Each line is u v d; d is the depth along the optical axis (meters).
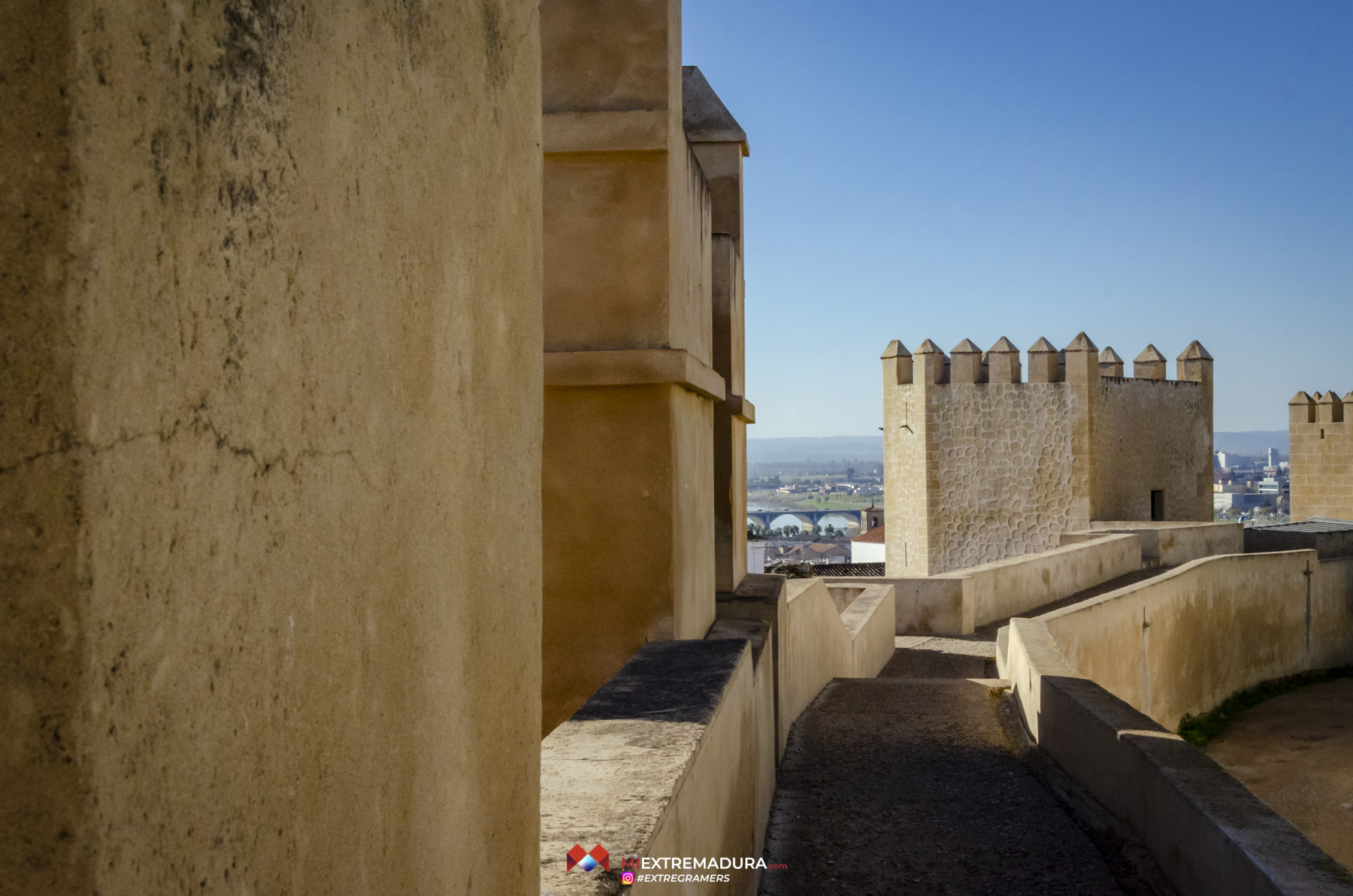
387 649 1.13
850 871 4.91
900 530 26.08
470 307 1.44
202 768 0.77
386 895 1.13
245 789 0.83
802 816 5.70
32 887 0.65
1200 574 16.22
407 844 1.19
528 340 1.79
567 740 2.63
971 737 7.56
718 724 3.03
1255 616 18.14
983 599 15.55
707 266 6.23
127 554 0.69
